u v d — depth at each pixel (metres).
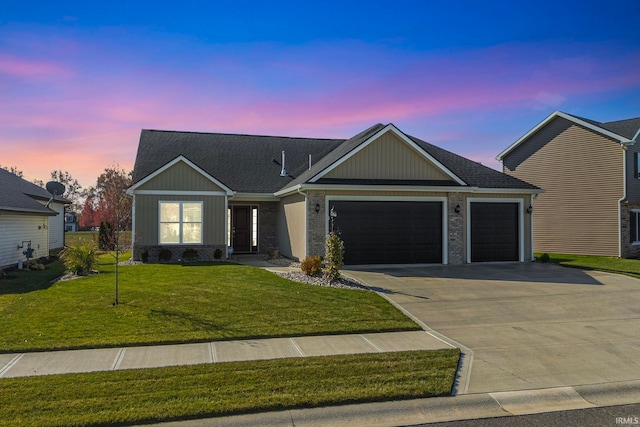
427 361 6.61
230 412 4.96
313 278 13.02
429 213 16.95
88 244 14.84
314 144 25.12
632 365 6.71
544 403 5.50
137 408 4.93
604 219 22.19
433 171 17.36
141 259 17.41
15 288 12.07
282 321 8.53
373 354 6.89
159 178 17.73
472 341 7.80
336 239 12.60
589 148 22.86
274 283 12.00
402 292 11.63
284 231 19.56
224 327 8.09
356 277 13.71
